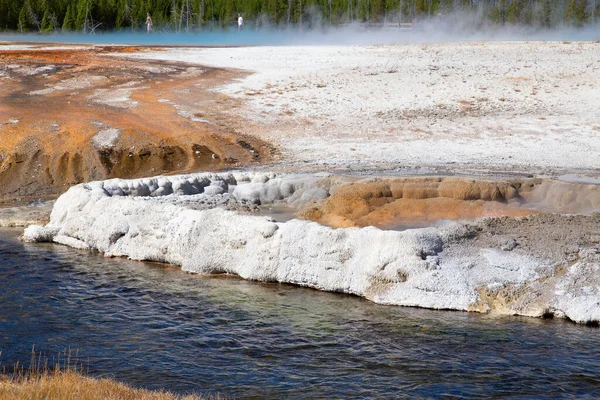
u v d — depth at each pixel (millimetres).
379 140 21719
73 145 20438
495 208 14359
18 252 13508
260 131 22484
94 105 24000
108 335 9367
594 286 9984
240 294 11031
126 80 27516
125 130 21422
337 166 18828
